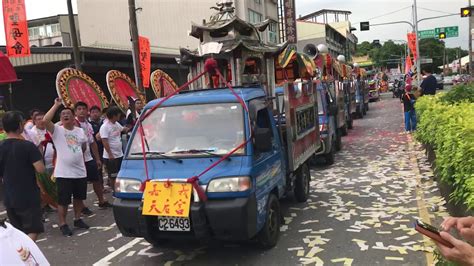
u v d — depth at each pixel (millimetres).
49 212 8156
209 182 4793
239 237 4684
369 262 4867
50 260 5652
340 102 13984
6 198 5453
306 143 7508
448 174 5500
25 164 5418
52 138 6719
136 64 14164
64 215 6715
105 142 8336
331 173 9812
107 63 21219
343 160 11398
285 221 6500
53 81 22203
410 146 12500
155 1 34219
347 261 4906
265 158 5422
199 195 4711
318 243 5516
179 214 4645
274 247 5496
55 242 6391
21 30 14195
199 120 5398
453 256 2012
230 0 8227
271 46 8359
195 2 34000
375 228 5930
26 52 14336
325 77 12250
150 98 24094
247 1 30938
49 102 22000
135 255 5598
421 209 6531
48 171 7781
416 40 34562
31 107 21172
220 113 5375
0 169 5465
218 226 4668
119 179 5191
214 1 33562
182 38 34219
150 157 5234
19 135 5527
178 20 34156
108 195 9266
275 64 8844
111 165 8523
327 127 10430
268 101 6188
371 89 38125
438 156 6539
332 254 5156
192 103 5566
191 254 5465
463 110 6965
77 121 7734
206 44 7617
